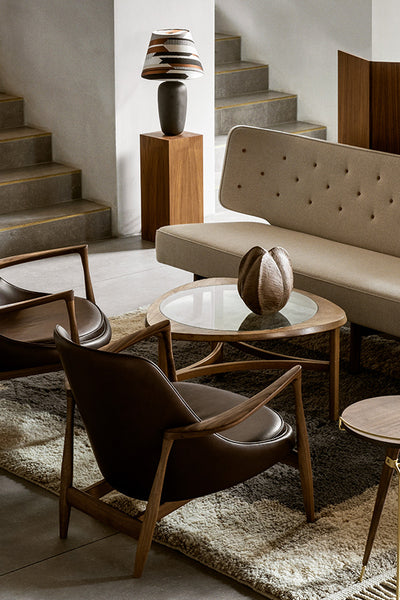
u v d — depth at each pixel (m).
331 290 4.57
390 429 2.78
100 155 7.06
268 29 8.95
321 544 3.20
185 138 6.72
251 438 3.14
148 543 3.04
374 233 5.05
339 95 5.50
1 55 7.69
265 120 8.66
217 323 4.02
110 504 3.47
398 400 2.98
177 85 6.72
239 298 4.38
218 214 7.74
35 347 3.96
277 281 4.06
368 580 3.00
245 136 5.64
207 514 3.39
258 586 2.98
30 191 7.00
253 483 3.61
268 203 5.55
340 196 5.21
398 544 2.80
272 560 3.11
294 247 5.05
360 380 4.57
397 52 8.48
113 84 6.77
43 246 6.76
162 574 3.10
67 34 7.03
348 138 5.50
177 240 5.36
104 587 3.04
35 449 3.90
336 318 4.09
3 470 3.81
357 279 4.54
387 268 4.71
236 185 5.67
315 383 4.55
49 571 3.13
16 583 3.07
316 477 3.65
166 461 2.95
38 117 7.52
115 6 6.62
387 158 5.01
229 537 3.24
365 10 8.20
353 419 2.84
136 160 7.07
